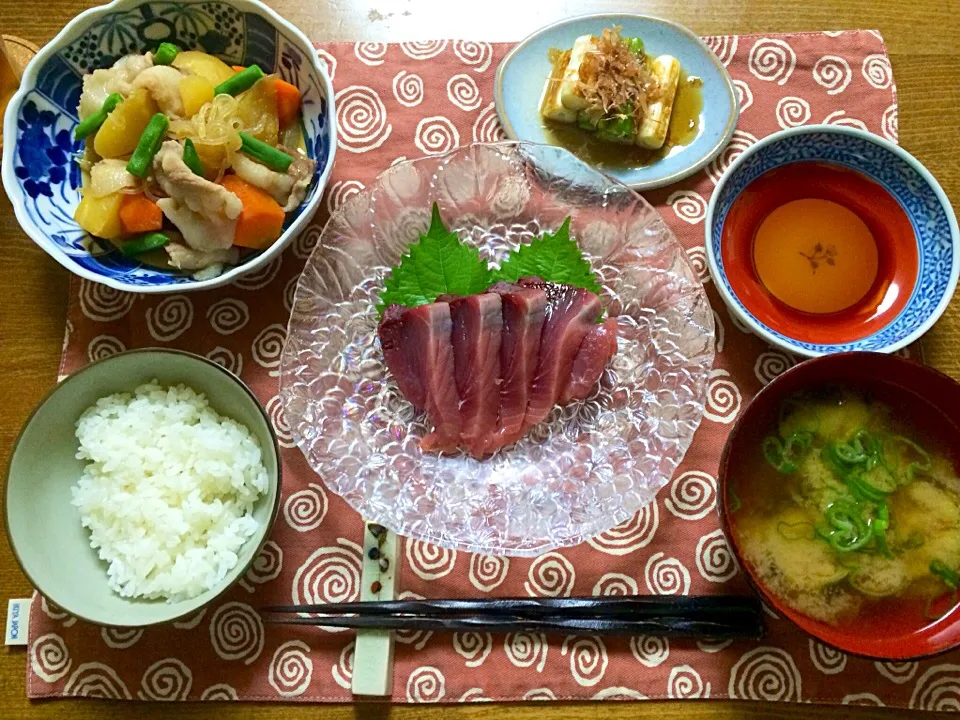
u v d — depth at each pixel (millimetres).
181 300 400
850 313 392
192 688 366
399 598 370
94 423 363
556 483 378
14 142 372
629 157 414
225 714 366
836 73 426
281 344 397
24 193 373
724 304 397
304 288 383
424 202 404
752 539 351
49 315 403
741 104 423
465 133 422
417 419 388
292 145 400
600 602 360
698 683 363
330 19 437
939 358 393
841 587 345
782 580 346
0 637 373
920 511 350
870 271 395
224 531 356
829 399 359
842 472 354
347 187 416
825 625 338
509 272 396
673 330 386
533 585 371
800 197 401
